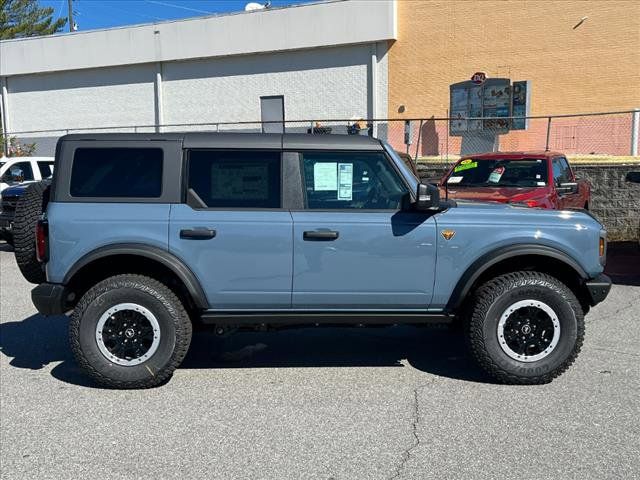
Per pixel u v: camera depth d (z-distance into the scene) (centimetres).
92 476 353
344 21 2469
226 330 516
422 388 483
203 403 457
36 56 3081
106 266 501
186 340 484
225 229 472
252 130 2716
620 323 665
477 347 481
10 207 1152
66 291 480
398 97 2444
